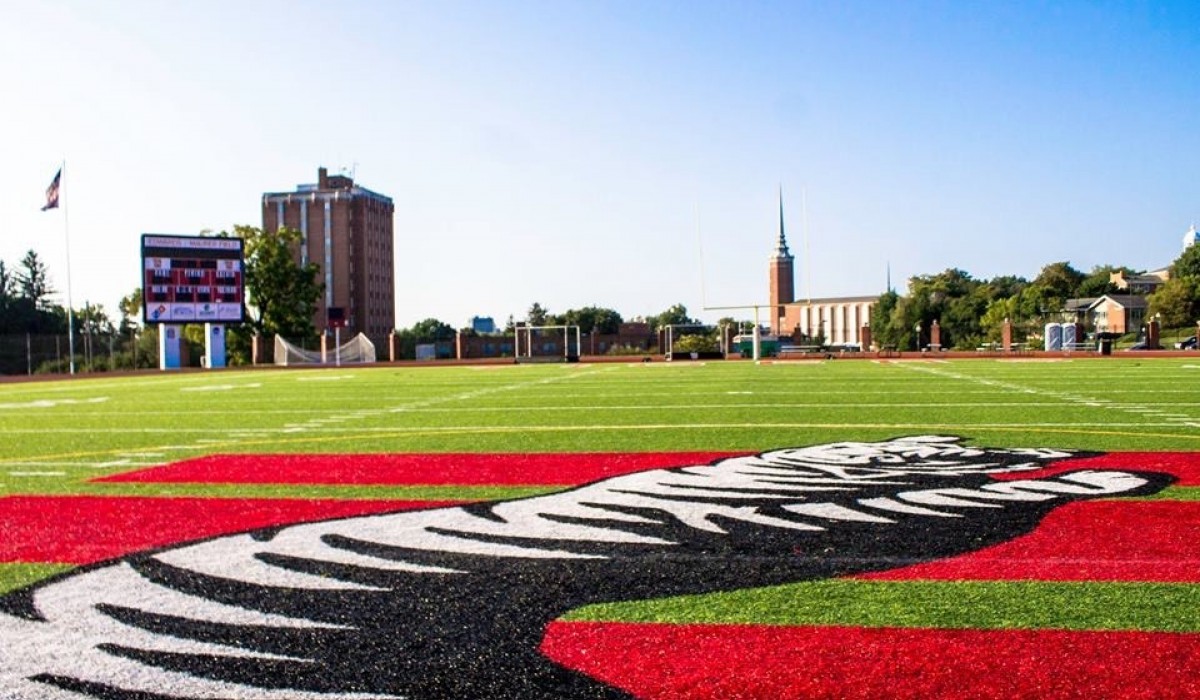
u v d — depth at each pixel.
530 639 3.67
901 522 5.68
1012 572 4.48
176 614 4.05
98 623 3.93
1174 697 3.03
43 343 44.03
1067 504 6.15
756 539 5.29
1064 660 3.34
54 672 3.38
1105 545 5.00
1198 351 41.78
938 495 6.55
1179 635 3.57
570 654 3.50
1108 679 3.17
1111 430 10.38
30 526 5.89
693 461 8.42
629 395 17.52
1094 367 27.28
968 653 3.42
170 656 3.54
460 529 5.69
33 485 7.51
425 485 7.33
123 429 12.12
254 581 4.56
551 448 9.51
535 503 6.51
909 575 4.47
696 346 58.22
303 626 3.87
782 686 3.16
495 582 4.49
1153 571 4.46
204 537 5.54
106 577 4.66
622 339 73.50
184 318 40.31
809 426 11.20
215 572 4.73
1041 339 51.06
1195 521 5.58
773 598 4.14
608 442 9.95
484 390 20.11
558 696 3.12
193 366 46.72
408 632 3.78
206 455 9.27
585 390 19.48
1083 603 3.97
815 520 5.79
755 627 3.75
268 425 12.42
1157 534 5.24
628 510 6.21
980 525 5.55
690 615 3.92
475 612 4.02
